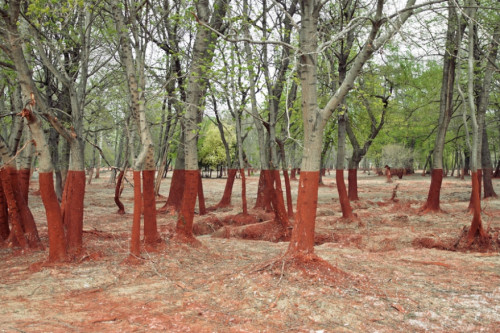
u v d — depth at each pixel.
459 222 12.98
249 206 18.77
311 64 6.68
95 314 5.09
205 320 4.93
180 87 9.73
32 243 8.85
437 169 15.28
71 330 4.49
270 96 11.83
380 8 5.80
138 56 8.45
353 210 16.97
